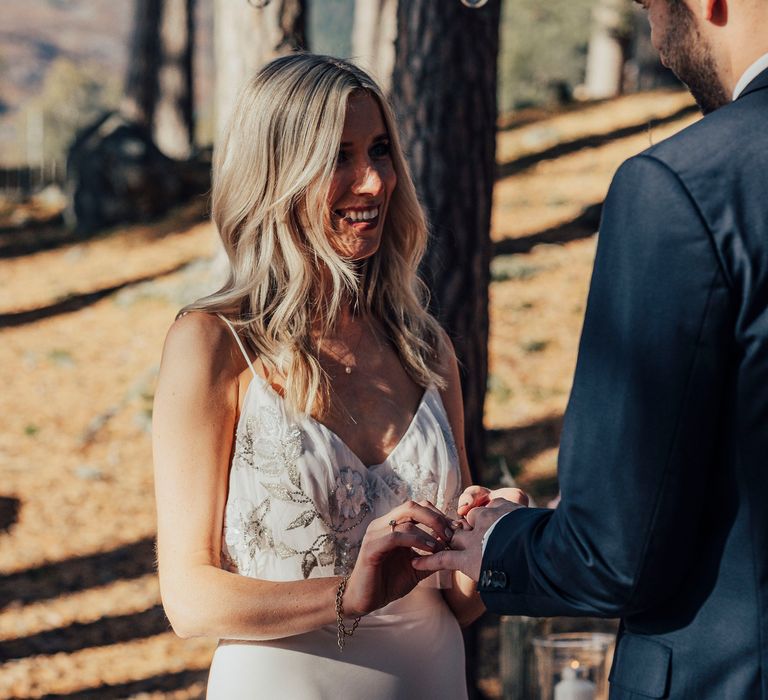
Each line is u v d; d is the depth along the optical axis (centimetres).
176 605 218
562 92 2052
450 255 450
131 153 1752
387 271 261
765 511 158
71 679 630
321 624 217
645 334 159
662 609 168
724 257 156
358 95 235
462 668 255
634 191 164
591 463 164
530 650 356
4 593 743
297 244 235
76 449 981
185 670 645
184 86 2166
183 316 234
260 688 227
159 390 229
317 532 229
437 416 255
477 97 454
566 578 170
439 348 271
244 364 233
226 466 229
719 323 156
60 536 829
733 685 159
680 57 177
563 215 1402
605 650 328
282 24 932
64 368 1176
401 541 207
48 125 4181
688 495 160
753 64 167
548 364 1027
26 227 1855
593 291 169
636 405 159
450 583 256
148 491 906
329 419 238
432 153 448
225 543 230
